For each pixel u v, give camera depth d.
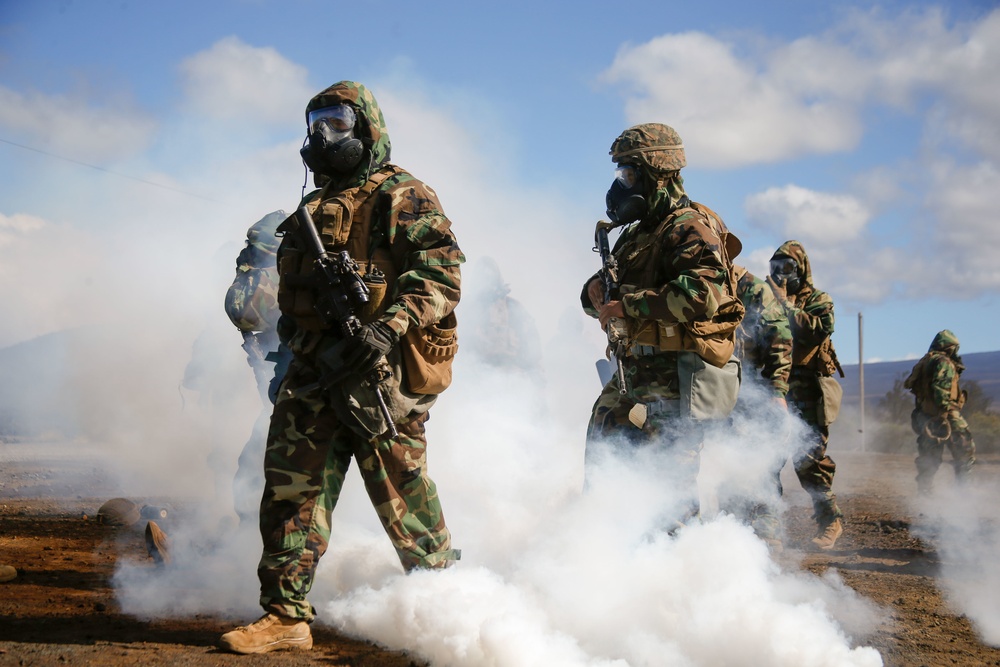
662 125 4.95
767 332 7.06
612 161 4.97
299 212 4.00
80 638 3.86
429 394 4.20
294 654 3.79
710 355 4.73
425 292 3.99
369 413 3.95
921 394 13.18
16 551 6.14
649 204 4.93
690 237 4.68
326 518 4.04
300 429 3.95
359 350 3.82
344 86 4.17
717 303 4.56
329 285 3.90
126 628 4.11
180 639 3.94
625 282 4.90
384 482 4.21
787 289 8.10
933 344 13.43
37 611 4.36
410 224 4.05
